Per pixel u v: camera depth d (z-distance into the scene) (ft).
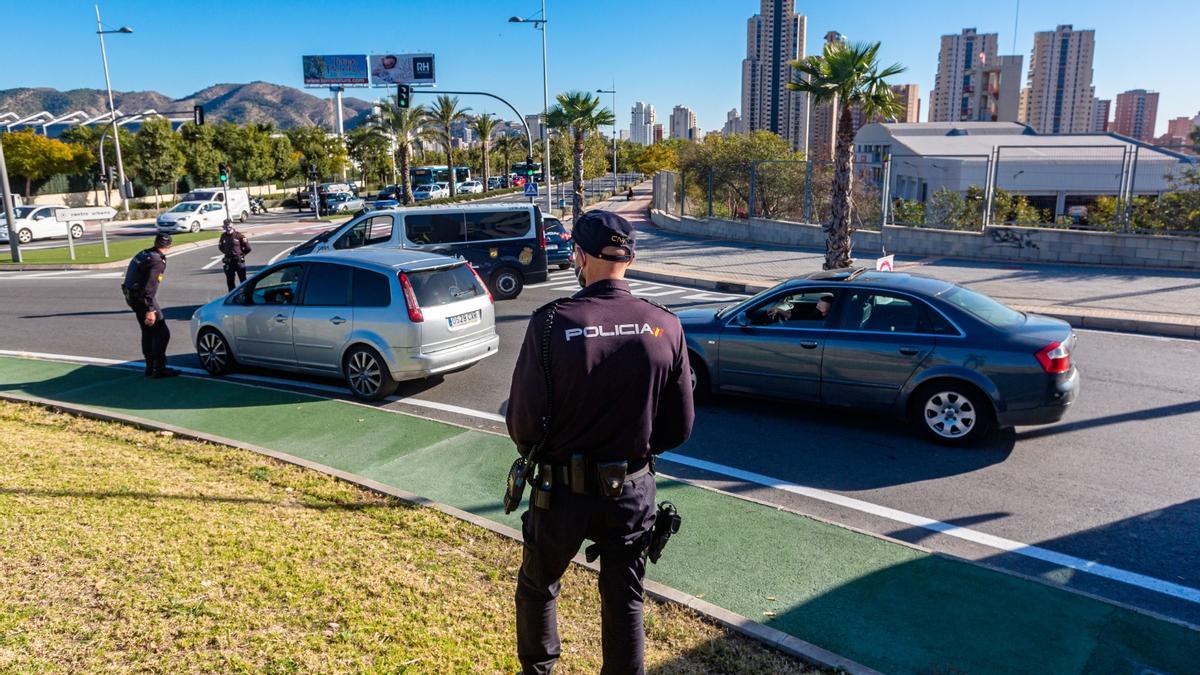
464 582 13.14
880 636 12.01
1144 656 11.38
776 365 23.75
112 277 66.33
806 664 11.05
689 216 103.91
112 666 10.02
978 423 21.11
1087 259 57.21
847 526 16.11
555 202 171.32
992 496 18.17
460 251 48.62
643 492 8.21
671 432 8.41
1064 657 11.39
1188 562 14.90
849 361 22.53
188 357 35.01
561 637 11.48
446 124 182.91
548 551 8.31
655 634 11.76
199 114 142.41
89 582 12.19
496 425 24.18
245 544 14.06
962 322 21.39
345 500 17.10
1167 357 31.53
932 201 68.33
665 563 14.55
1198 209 53.16
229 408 25.91
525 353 7.95
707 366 25.04
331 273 27.91
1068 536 16.07
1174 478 19.04
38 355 35.29
